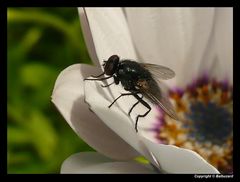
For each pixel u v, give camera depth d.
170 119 0.09
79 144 0.10
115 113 0.06
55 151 0.10
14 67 0.11
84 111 0.07
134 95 0.08
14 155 0.10
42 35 0.11
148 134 0.08
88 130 0.07
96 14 0.08
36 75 0.11
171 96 0.09
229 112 0.09
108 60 0.07
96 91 0.07
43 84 0.11
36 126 0.10
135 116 0.08
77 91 0.07
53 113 0.11
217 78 0.09
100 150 0.07
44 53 0.11
